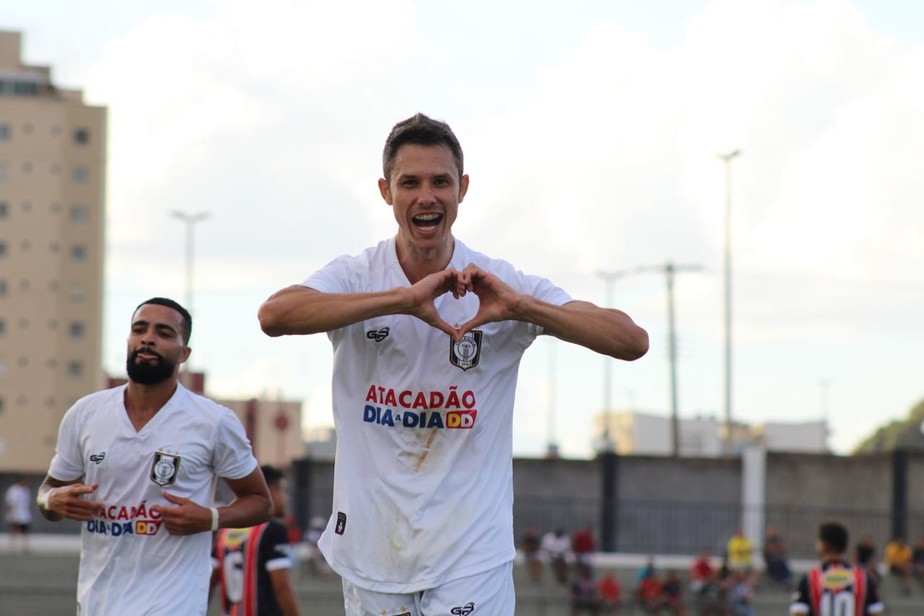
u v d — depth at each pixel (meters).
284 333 5.14
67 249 117.94
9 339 116.44
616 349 5.24
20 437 115.94
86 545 6.94
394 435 5.36
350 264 5.43
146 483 6.86
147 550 6.86
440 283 5.09
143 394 6.93
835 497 41.09
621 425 122.81
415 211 5.16
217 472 7.13
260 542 10.07
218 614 21.88
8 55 122.00
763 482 41.03
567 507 37.94
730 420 52.00
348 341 5.36
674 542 37.59
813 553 37.44
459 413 5.33
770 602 30.58
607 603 28.91
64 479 7.02
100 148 118.75
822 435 106.00
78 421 6.95
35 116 117.50
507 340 5.39
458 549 5.31
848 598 11.62
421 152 5.17
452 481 5.35
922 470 40.84
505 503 5.47
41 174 117.50
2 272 116.56
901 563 33.72
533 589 32.31
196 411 7.01
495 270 5.53
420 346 5.30
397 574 5.35
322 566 31.31
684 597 30.17
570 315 5.20
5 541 36.69
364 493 5.39
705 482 41.16
